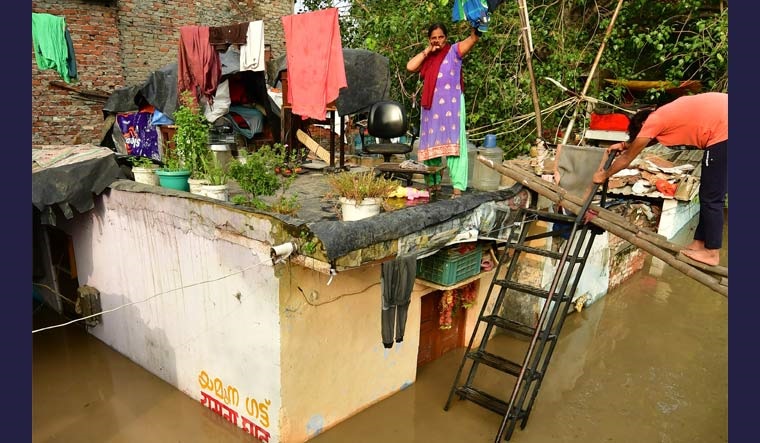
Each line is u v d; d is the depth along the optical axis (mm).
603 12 9469
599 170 4793
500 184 6105
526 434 4941
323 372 4672
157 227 5273
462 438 4867
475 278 5719
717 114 3848
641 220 9086
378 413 5211
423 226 4293
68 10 8914
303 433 4621
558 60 8523
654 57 9398
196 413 5180
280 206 4453
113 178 5832
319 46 5094
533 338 4586
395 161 7809
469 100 8984
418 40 8328
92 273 6559
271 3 11820
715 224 4004
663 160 9734
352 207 4172
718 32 7789
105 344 6652
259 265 4215
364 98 7070
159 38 10211
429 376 5988
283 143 7605
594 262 7805
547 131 9211
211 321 4887
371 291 5000
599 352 6660
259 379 4492
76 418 5125
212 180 5062
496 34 8367
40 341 6750
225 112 7188
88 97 9359
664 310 7891
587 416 5289
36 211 6930
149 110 8531
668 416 5320
